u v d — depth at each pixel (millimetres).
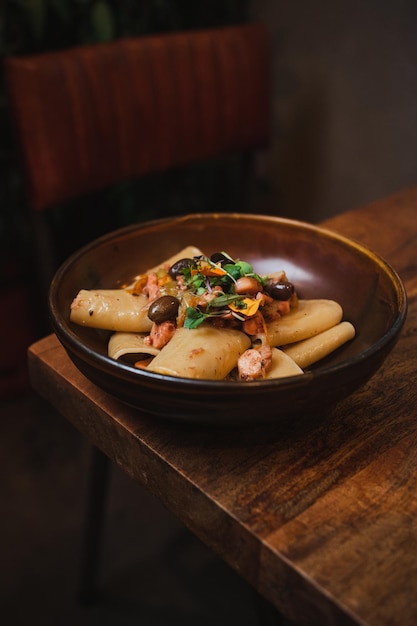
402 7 1070
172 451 459
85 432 531
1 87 1067
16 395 1196
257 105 1080
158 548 942
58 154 897
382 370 531
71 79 883
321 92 1241
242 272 506
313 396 424
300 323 518
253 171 1158
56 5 1067
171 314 492
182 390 414
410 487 437
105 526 965
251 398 414
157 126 986
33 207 920
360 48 1151
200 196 1368
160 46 951
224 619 861
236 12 1299
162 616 861
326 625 387
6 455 1073
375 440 469
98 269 555
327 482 439
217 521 431
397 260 679
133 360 512
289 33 1256
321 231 559
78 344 440
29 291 1152
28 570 902
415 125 1127
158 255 583
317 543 403
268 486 437
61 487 1021
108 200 1252
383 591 381
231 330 495
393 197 808
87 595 863
